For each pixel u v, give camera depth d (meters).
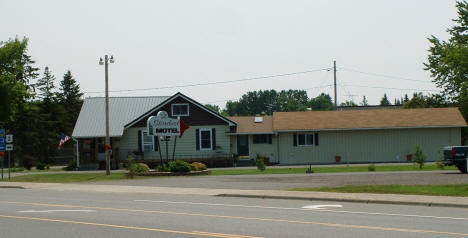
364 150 45.62
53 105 78.75
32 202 19.52
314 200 18.59
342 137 45.81
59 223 13.27
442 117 46.09
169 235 11.16
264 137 46.34
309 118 47.16
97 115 49.06
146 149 46.31
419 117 46.31
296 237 10.72
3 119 59.78
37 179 33.00
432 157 45.41
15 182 31.38
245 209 16.09
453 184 20.73
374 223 12.63
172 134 36.09
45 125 74.19
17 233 11.74
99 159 46.75
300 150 45.91
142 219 13.89
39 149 71.94
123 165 46.19
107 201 19.50
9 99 58.66
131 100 51.44
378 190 19.67
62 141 58.12
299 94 151.88
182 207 16.92
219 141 46.38
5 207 17.67
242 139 46.50
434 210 15.34
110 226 12.61
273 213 14.96
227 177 29.09
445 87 55.34
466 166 27.86
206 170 35.44
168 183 26.83
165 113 36.12
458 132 45.34
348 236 10.75
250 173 33.44
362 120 46.31
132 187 25.59
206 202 18.59
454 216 13.88
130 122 46.53
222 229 11.92
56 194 23.56
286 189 21.64
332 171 33.16
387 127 45.00
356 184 22.38
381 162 45.34
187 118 46.44
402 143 45.53
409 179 23.75
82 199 20.56
